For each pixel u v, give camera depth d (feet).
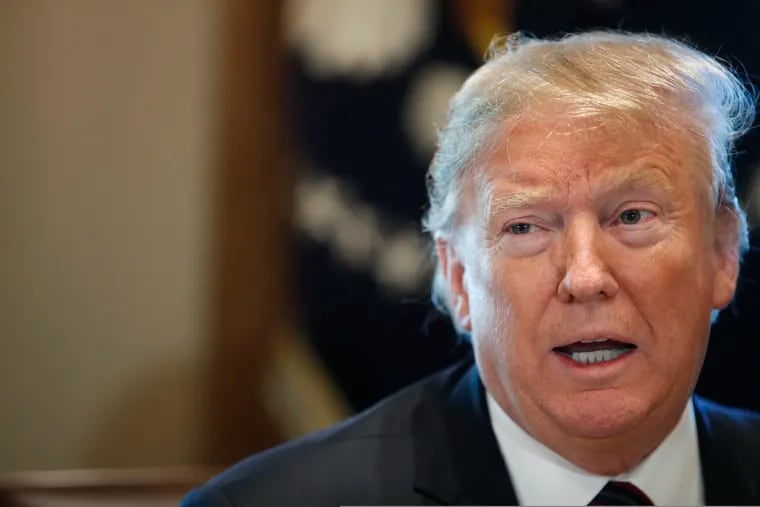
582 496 5.56
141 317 9.12
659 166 5.15
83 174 9.04
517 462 5.69
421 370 9.37
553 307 5.15
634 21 9.17
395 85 9.27
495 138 5.33
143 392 9.11
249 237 9.21
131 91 9.09
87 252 9.05
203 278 9.18
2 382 8.95
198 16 9.14
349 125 9.29
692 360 5.31
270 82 9.21
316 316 9.31
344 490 5.68
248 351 9.21
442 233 6.03
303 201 9.27
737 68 6.04
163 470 9.09
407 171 9.30
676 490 5.66
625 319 5.07
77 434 9.04
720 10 8.96
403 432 5.98
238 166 9.20
